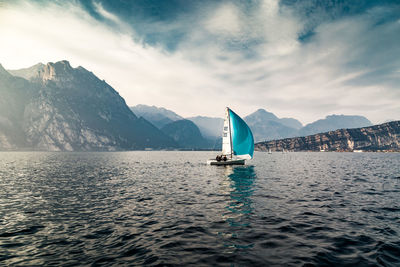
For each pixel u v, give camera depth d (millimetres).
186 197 20281
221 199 19344
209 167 54500
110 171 46969
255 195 21016
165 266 8008
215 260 8469
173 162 82750
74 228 12266
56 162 80625
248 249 9445
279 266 7965
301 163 77062
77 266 8086
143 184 28453
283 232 11406
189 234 11188
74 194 22016
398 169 51938
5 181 31688
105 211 15664
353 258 8609
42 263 8359
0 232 11703
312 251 9227
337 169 51781
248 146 50719
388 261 8375
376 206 16766
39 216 14547
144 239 10609
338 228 11992
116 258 8703
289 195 20922
